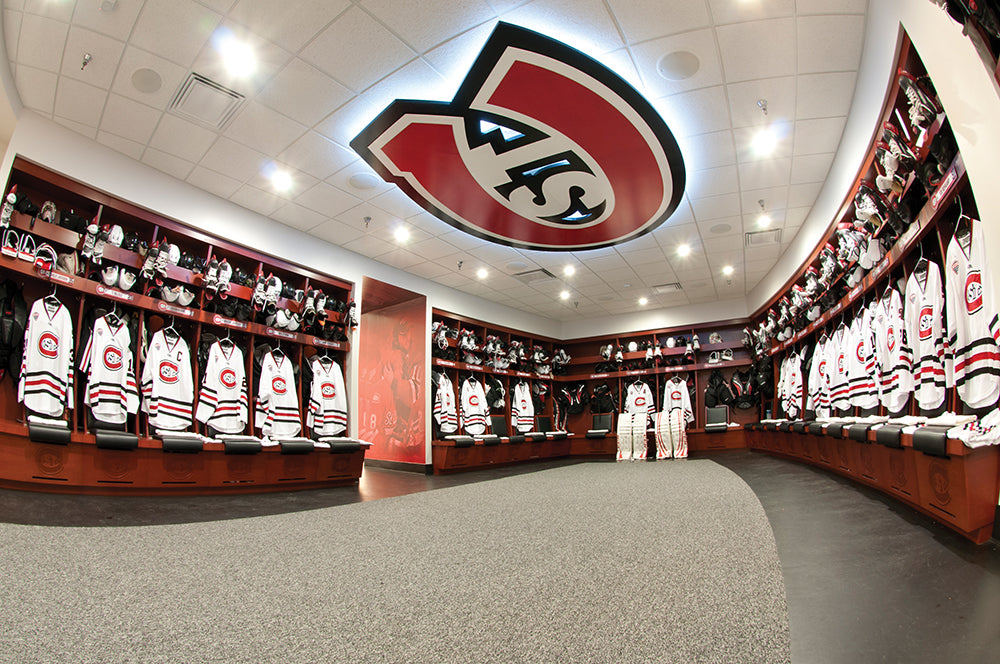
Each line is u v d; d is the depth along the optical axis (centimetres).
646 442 939
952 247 291
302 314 568
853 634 135
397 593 182
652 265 757
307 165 466
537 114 397
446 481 609
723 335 985
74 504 335
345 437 599
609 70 351
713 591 175
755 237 649
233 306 500
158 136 421
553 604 168
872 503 317
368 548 252
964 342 278
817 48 332
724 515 315
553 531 286
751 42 327
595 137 426
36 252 378
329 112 395
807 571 193
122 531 278
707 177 496
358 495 475
